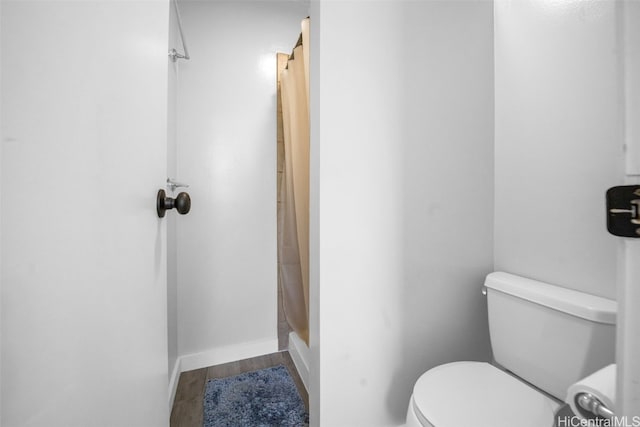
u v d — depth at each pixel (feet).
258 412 4.64
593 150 3.10
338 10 3.42
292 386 5.32
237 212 6.41
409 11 3.77
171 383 5.00
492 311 3.67
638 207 1.05
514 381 3.07
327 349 3.43
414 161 3.81
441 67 3.94
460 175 4.08
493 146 4.29
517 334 3.35
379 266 3.65
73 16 1.26
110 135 1.51
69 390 1.22
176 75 5.76
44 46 1.12
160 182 2.15
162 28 2.14
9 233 0.98
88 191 1.34
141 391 1.86
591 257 3.11
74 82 1.26
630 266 1.08
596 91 3.08
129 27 1.69
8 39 0.98
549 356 3.01
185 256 6.00
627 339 1.09
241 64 6.40
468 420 2.50
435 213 3.94
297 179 5.22
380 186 3.64
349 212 3.51
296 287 5.82
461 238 4.09
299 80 5.13
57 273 1.16
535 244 3.71
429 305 3.93
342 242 3.49
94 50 1.39
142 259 1.87
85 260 1.32
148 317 1.97
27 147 1.05
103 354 1.45
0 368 0.94
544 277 3.59
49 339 1.12
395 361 3.74
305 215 5.10
